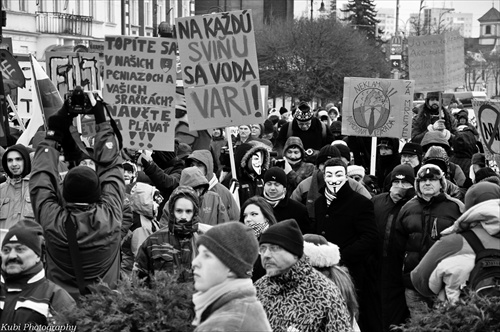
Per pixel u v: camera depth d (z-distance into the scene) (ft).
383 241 34.04
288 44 180.55
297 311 22.06
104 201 24.06
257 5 268.62
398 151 48.29
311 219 35.68
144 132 37.60
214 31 37.76
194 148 50.44
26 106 57.31
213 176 35.68
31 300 20.99
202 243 16.65
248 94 37.83
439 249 24.59
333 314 22.09
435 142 48.52
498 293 23.11
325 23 183.42
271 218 29.04
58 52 49.57
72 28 148.05
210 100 37.91
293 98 182.19
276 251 22.13
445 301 22.99
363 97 46.60
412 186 34.22
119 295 21.25
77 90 24.64
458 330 21.70
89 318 20.67
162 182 36.86
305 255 23.70
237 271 16.58
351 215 33.60
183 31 37.78
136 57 37.63
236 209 35.35
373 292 34.45
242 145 39.34
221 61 37.81
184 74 37.88
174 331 20.84
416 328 22.04
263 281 22.85
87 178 23.54
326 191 34.19
